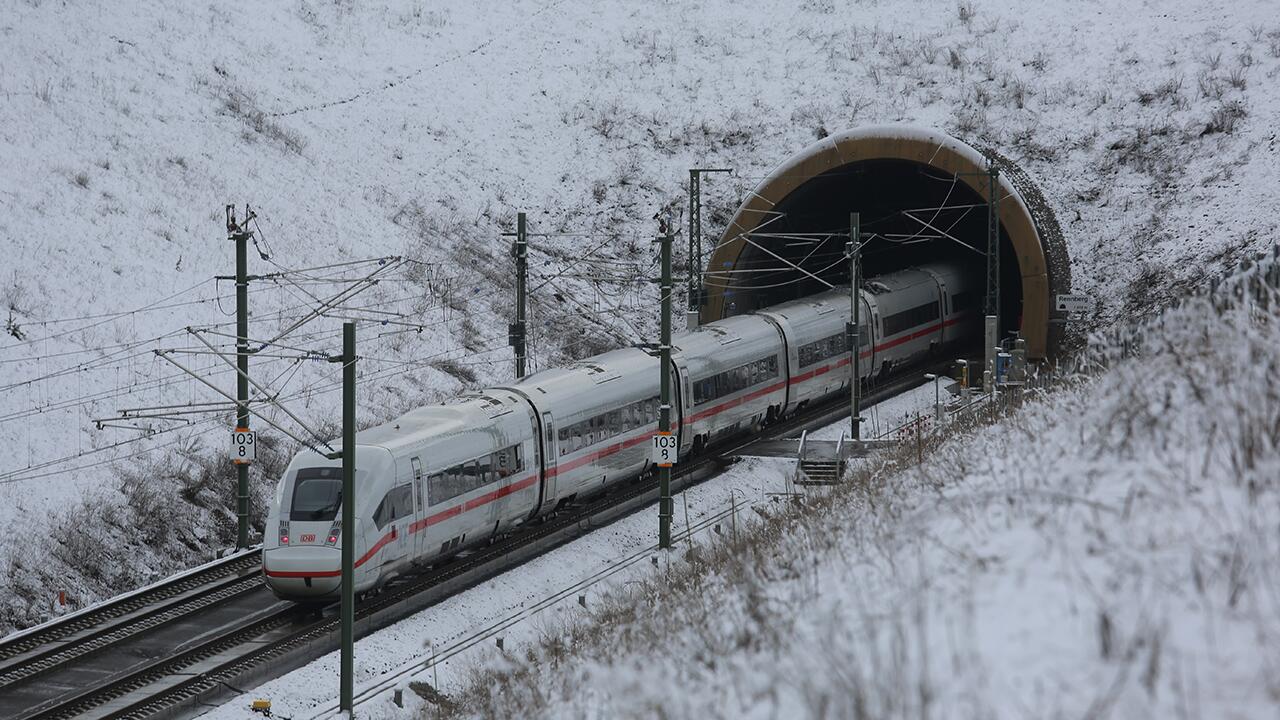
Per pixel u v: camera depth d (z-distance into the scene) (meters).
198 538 43.88
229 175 69.06
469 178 81.94
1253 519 15.38
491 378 63.06
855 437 54.50
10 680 31.70
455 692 30.89
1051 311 64.56
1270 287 23.02
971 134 82.56
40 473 42.66
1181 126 78.75
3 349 47.88
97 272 55.31
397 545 36.66
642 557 42.34
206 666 32.47
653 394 49.72
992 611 15.17
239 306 42.66
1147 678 12.65
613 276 77.12
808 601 18.92
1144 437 19.55
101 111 69.00
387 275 67.06
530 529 44.78
